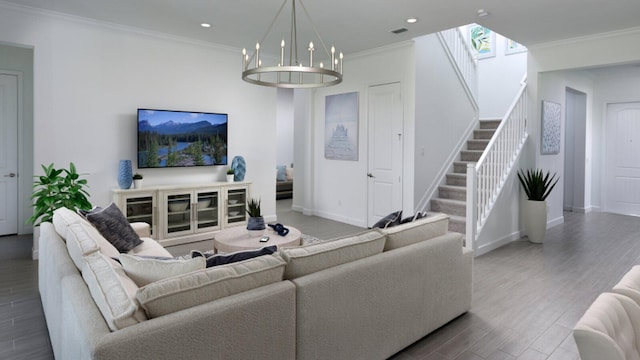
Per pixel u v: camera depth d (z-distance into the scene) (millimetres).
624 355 1081
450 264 2902
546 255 4805
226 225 5613
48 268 2547
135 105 5090
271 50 6078
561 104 6562
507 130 5430
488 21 4543
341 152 6660
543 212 5344
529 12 4219
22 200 5551
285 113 10898
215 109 5816
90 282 1735
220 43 5684
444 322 2877
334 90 6770
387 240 2590
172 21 4695
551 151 6238
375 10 4223
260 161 6387
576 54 5270
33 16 4332
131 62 5023
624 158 7629
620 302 1298
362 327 2264
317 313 2027
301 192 7672
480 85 7672
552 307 3268
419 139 5621
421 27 4812
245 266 1875
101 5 4184
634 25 4664
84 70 4691
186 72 5496
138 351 1400
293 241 3592
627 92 7453
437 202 5758
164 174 5398
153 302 1545
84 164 4750
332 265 2207
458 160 6379
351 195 6551
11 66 5379
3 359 2459
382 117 5980
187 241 5227
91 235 2338
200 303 1669
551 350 2594
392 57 5777
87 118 4742
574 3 3938
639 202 7492
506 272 4156
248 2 4047
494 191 5176
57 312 2088
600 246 5230
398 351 2527
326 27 4852
